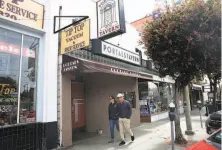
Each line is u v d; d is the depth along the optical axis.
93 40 8.82
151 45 7.48
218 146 3.99
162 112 14.87
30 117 6.64
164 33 7.03
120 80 11.00
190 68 7.29
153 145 7.34
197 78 8.22
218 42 6.31
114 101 8.24
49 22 7.30
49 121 6.92
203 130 9.82
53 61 7.30
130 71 9.71
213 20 6.38
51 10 7.39
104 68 7.81
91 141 8.19
